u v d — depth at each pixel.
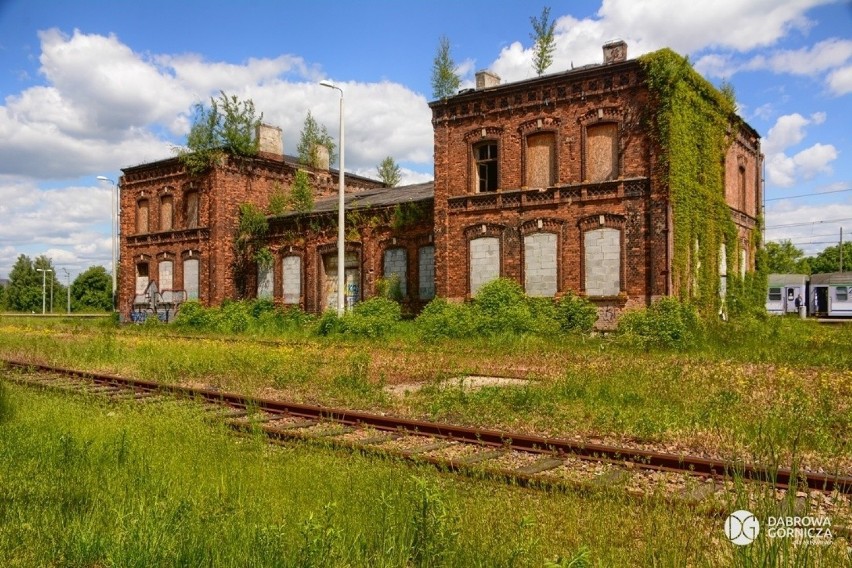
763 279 31.41
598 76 23.95
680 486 6.68
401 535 4.82
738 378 12.76
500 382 13.77
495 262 26.17
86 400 11.34
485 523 5.18
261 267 36.06
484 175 27.06
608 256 23.70
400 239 30.03
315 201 39.06
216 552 4.68
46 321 44.28
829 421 9.10
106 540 4.88
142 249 40.69
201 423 8.97
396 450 7.70
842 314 48.72
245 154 37.34
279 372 14.34
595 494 5.94
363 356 16.28
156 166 39.41
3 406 10.07
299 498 5.87
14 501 5.82
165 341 23.39
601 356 17.00
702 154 25.05
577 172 24.38
